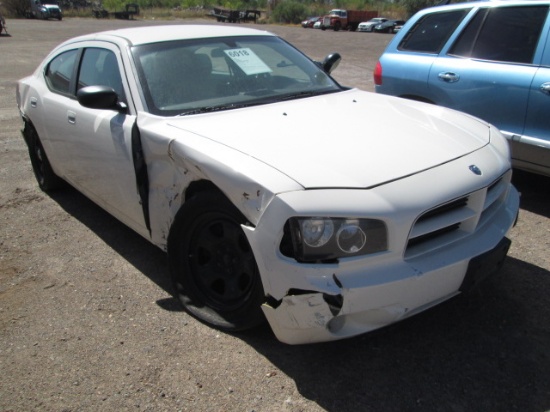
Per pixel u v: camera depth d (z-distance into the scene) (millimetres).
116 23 42219
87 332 2930
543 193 4785
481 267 2521
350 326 2334
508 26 4605
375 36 32781
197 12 63312
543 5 4391
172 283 3139
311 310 2254
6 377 2609
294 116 3090
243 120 3014
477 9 4883
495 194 2756
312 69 4070
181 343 2795
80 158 3889
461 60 4879
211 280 2922
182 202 2965
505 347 2688
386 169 2463
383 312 2322
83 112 3717
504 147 3055
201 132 2861
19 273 3615
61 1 56469
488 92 4590
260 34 4145
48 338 2895
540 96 4199
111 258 3779
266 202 2318
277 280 2320
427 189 2389
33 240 4125
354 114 3189
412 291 2338
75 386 2529
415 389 2426
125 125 3238
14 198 5047
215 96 3377
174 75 3398
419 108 3482
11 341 2883
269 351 2707
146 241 4035
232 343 2777
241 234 2641
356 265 2260
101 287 3391
